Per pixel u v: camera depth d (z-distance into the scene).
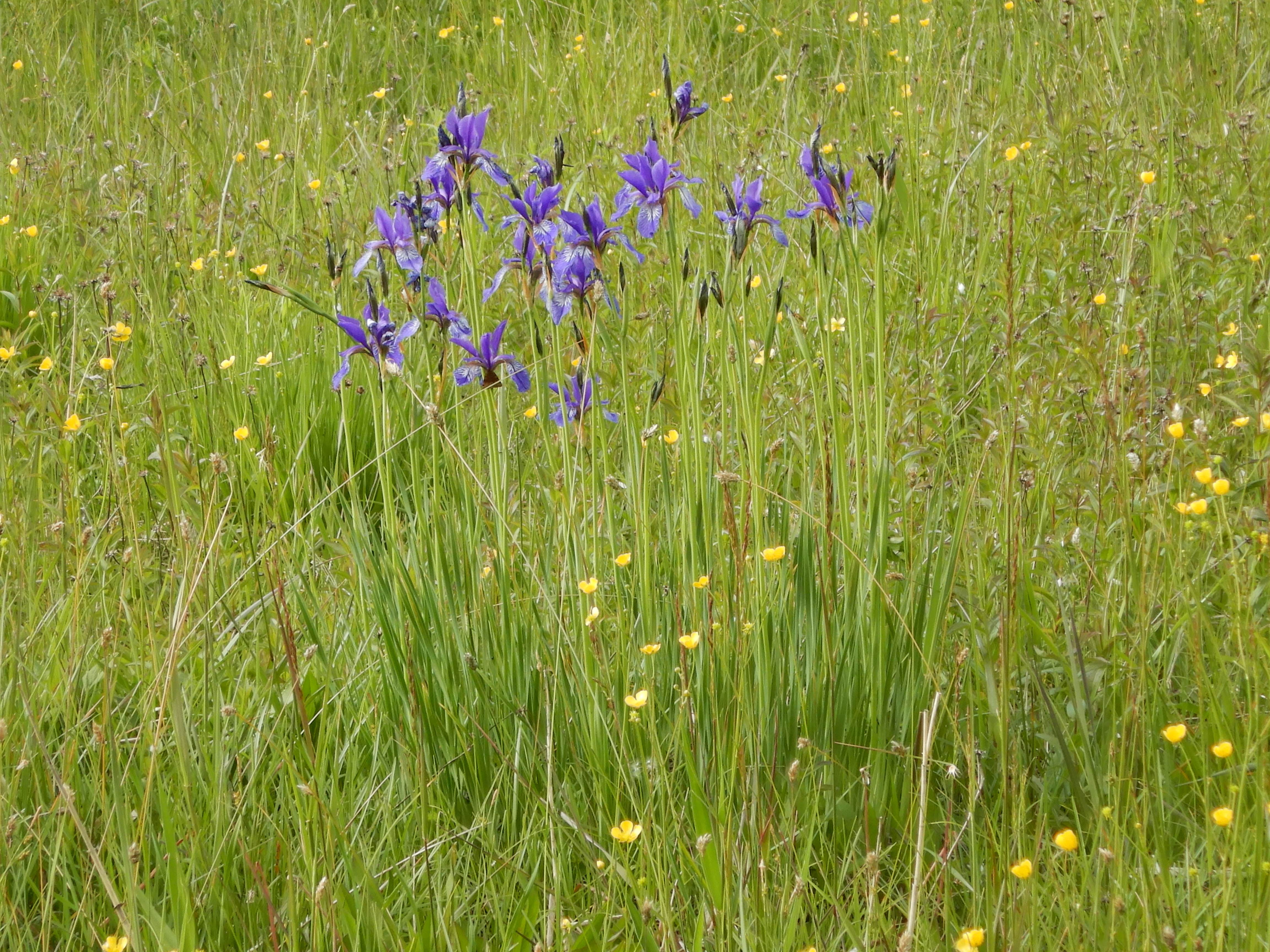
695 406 1.96
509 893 1.83
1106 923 1.71
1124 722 1.80
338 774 1.94
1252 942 1.66
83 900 1.77
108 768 1.90
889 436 2.19
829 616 1.94
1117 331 2.46
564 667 1.96
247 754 1.97
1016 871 1.68
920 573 1.98
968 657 1.94
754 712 1.91
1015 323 2.46
